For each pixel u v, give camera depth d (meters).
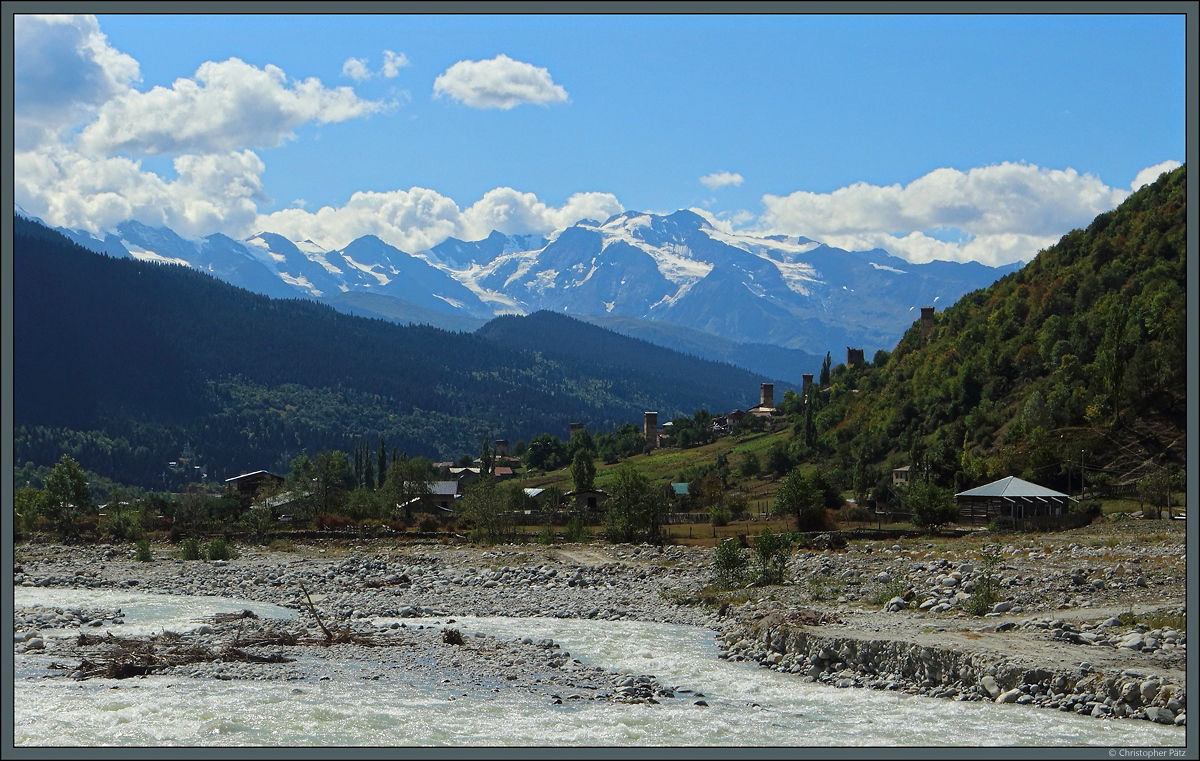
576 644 44.22
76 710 31.23
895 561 64.25
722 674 37.88
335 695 33.75
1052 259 181.38
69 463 120.25
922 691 34.25
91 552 95.94
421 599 61.03
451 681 36.25
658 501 94.25
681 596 58.16
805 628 40.56
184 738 28.44
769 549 60.19
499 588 65.94
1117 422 118.56
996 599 45.94
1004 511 98.94
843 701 33.28
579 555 83.56
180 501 123.25
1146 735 28.11
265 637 44.03
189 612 55.34
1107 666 32.53
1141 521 85.75
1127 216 173.75
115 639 43.41
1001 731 28.83
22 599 61.56
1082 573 50.12
